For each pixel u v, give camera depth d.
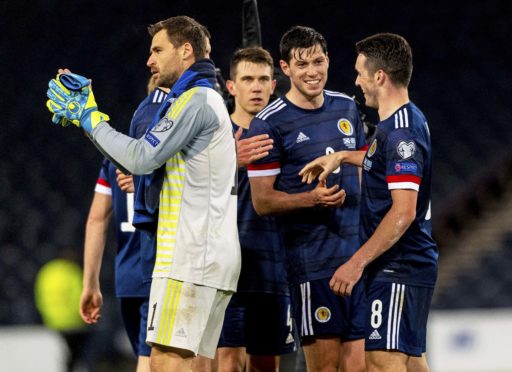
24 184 54.66
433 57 61.28
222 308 14.84
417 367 16.47
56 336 34.38
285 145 17.38
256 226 19.06
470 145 57.25
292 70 17.22
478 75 60.28
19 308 49.91
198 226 14.27
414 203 14.93
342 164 17.58
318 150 17.38
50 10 61.06
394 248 15.40
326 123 17.58
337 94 18.17
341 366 17.44
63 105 14.25
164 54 15.17
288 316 19.52
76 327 36.41
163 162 13.98
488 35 61.91
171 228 14.33
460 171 55.81
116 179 19.12
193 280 14.16
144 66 58.84
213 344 14.89
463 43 61.62
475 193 53.06
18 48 60.19
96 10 60.94
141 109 17.09
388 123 15.32
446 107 59.00
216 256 14.32
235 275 14.65
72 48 60.00
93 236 19.91
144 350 18.48
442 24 62.16
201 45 15.28
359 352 17.30
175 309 14.15
